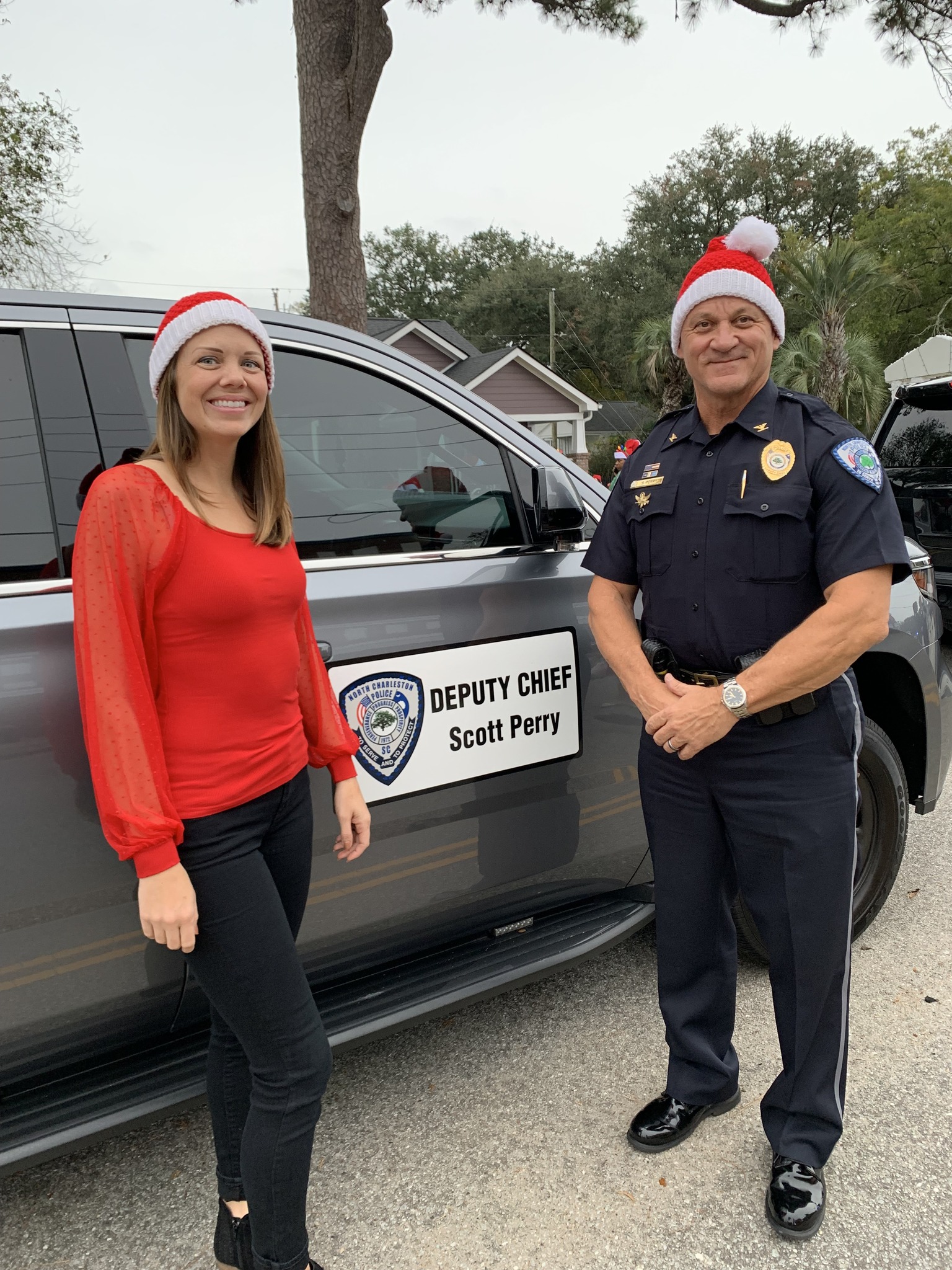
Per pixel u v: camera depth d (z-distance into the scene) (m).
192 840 1.26
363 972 2.01
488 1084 2.11
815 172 39.66
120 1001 1.58
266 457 1.32
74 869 1.48
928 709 2.58
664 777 1.79
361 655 1.79
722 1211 1.70
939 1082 2.04
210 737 1.26
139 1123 1.56
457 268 50.84
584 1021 2.35
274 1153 1.34
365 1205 1.75
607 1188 1.77
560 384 24.05
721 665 1.67
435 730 1.92
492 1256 1.62
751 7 6.97
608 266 41.06
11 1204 1.81
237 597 1.24
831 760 1.64
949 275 23.38
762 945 2.40
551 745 2.11
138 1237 1.72
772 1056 2.17
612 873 2.32
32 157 13.71
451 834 1.97
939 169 26.17
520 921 2.20
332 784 1.75
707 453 1.67
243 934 1.29
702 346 1.60
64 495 1.54
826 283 16.53
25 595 1.48
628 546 1.83
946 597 5.40
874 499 1.51
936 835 3.42
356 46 5.22
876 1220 1.67
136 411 1.64
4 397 1.52
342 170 5.48
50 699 1.45
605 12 6.97
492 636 1.99
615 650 1.79
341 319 5.69
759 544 1.59
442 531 2.00
